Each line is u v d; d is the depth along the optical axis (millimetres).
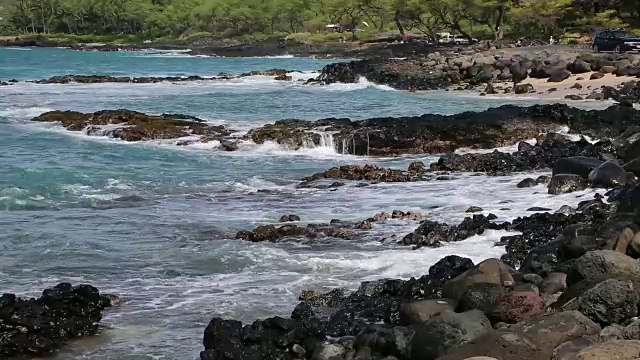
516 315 9852
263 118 37156
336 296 12586
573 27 84938
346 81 60312
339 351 10156
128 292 13141
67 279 13883
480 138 29031
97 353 10750
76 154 27688
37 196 20734
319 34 128375
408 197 20406
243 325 11461
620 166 20516
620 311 9477
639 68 48812
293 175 24375
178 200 20688
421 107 42625
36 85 56406
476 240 15750
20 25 172375
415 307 10719
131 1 163500
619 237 12289
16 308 11570
